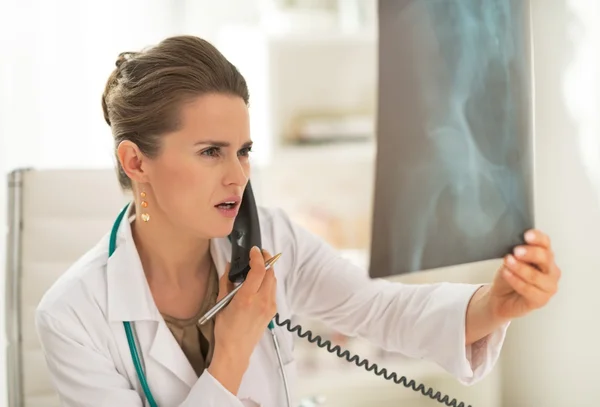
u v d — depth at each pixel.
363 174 2.76
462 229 1.02
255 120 2.61
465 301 1.16
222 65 1.08
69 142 2.20
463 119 1.02
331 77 2.77
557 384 1.49
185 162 1.07
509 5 0.99
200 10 2.71
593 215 1.35
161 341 1.14
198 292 1.22
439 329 1.17
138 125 1.09
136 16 2.37
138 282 1.16
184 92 1.05
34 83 2.07
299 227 1.36
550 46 1.37
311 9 2.71
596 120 1.32
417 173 1.05
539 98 1.38
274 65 2.62
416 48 1.05
